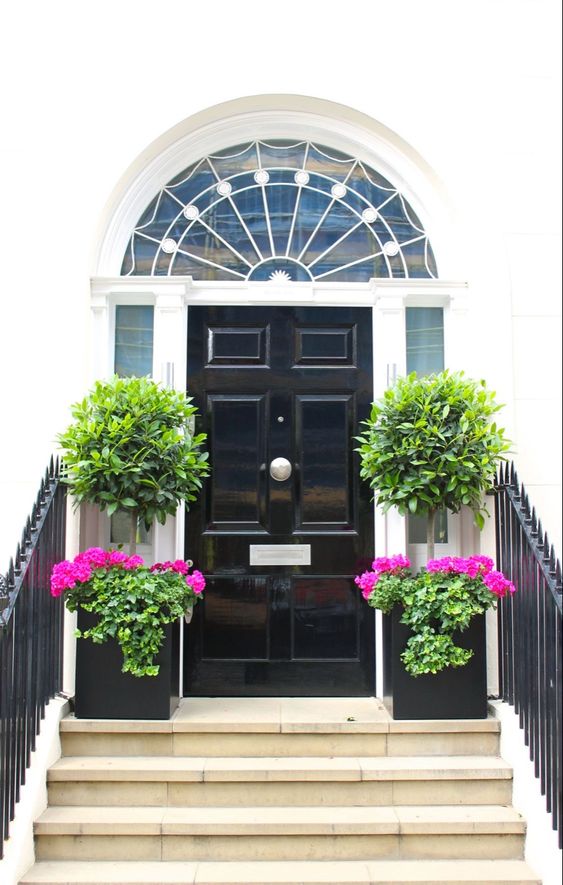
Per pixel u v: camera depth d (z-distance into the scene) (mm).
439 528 4402
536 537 3562
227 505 4418
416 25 4516
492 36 4535
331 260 4602
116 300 4477
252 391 4480
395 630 3842
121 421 3812
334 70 4469
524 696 3518
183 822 3328
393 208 4621
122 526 4363
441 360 4562
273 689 4309
